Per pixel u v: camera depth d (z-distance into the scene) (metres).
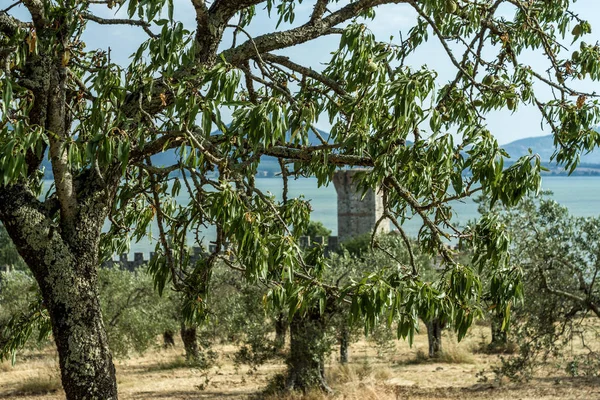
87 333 4.81
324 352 17.34
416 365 24.84
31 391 22.47
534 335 17.09
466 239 4.98
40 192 6.17
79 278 4.82
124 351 24.05
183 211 5.82
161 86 4.76
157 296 25.14
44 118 4.70
